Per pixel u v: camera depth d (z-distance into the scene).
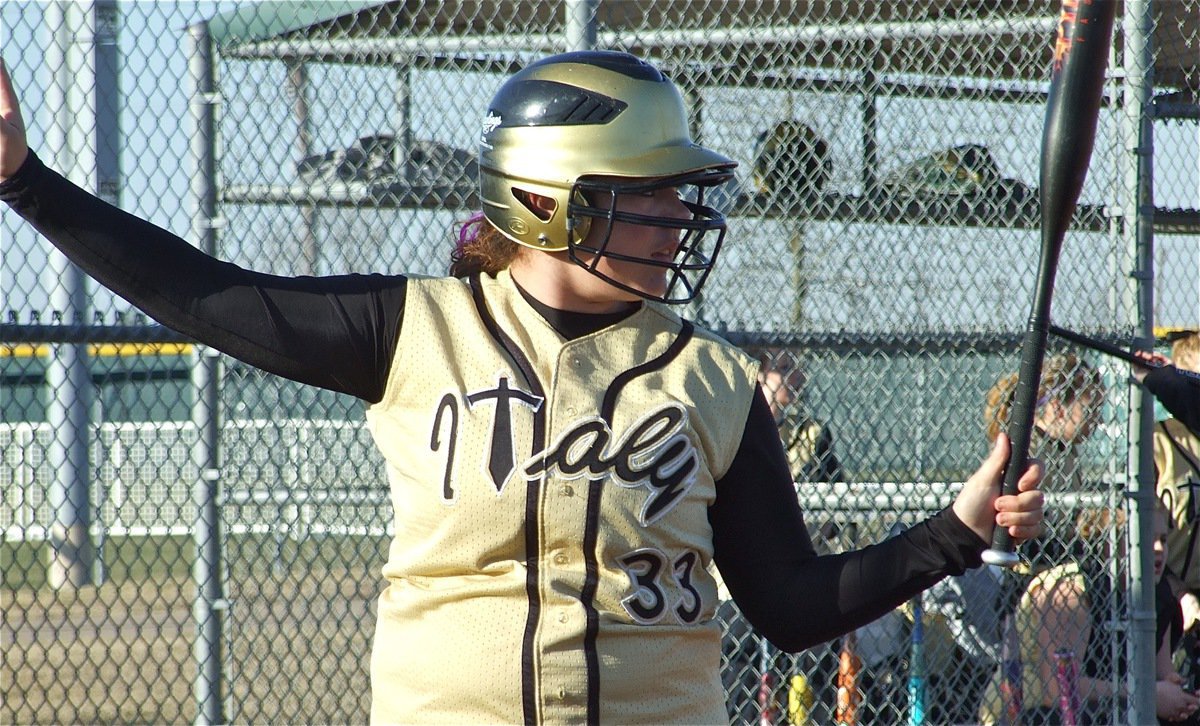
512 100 6.91
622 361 6.82
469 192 14.01
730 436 6.90
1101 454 15.65
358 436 14.12
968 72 15.66
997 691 15.16
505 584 6.51
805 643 7.11
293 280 6.82
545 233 6.75
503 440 6.53
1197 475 16.67
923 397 15.08
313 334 6.66
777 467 7.17
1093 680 15.15
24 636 22.67
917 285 14.75
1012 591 15.46
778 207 14.68
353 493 14.08
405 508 6.73
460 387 6.63
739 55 15.57
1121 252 15.30
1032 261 14.98
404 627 6.79
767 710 14.33
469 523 6.52
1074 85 6.43
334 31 14.94
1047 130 6.52
